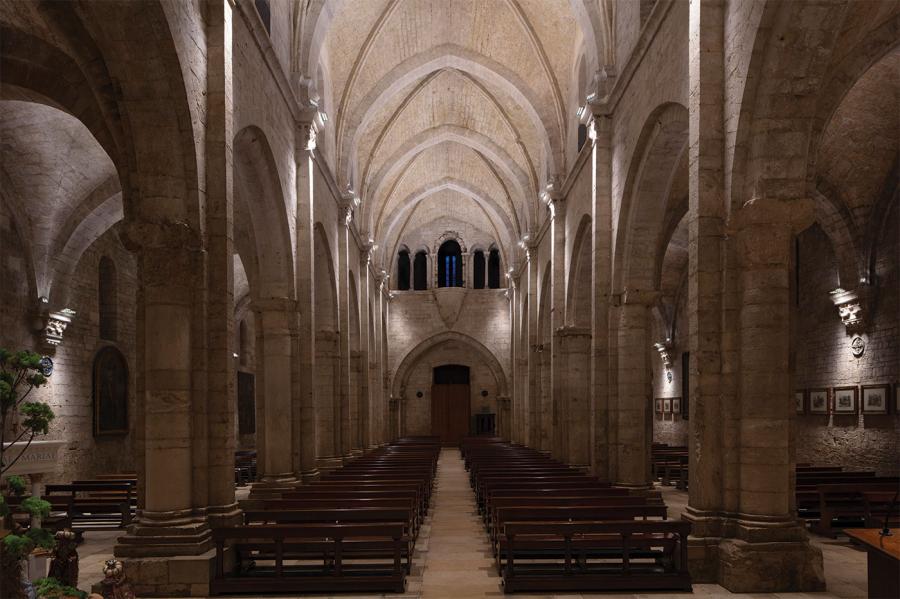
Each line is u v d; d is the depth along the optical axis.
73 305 16.72
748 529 7.71
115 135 8.51
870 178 14.98
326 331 19.31
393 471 15.16
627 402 14.00
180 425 8.16
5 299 14.20
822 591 7.52
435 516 13.67
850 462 16.41
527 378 30.22
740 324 8.23
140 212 8.34
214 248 8.77
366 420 26.75
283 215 13.58
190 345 8.37
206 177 8.87
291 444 13.41
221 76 9.02
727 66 8.49
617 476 14.09
